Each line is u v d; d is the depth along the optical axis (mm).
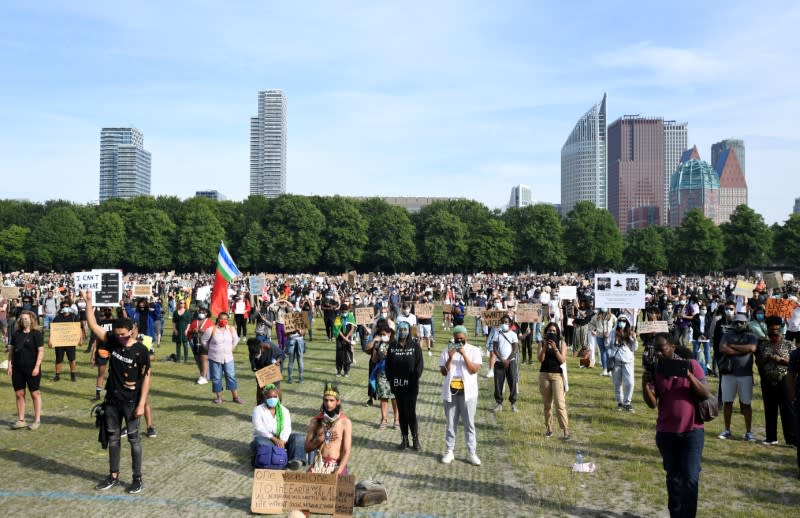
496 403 15320
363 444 11555
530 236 118125
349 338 19203
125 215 118000
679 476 7434
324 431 7766
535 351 25781
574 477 9750
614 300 19234
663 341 7637
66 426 12562
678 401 7449
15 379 12227
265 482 8047
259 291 33344
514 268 124500
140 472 8867
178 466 10031
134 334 9039
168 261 115500
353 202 130500
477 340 29828
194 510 8125
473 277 87812
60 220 118062
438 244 119500
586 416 14055
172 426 12750
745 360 11859
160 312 26281
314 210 117250
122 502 8367
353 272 51875
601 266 125188
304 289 44719
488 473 9922
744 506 8492
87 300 9094
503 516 8062
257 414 9906
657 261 121812
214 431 12359
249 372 20141
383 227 119938
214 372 14914
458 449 11320
